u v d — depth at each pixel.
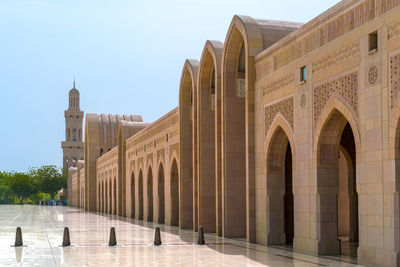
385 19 11.82
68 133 125.88
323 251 14.48
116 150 48.00
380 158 11.90
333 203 14.62
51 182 122.00
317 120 14.62
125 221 35.28
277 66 17.11
